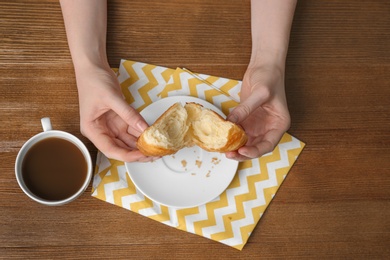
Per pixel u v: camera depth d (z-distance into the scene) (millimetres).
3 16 781
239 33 833
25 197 747
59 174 718
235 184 792
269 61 786
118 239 757
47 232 745
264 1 813
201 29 826
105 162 772
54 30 790
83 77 737
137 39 811
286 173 801
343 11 861
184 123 681
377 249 797
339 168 814
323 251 788
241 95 797
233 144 657
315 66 840
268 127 771
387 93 848
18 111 766
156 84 808
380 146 830
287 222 789
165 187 750
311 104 828
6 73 771
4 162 752
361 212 805
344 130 827
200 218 773
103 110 725
